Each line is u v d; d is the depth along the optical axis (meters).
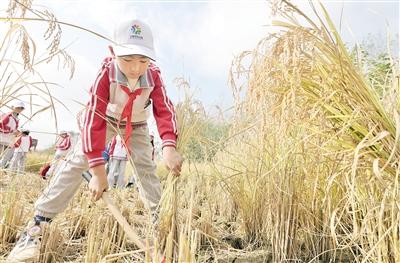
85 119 2.31
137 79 2.45
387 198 1.84
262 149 2.64
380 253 1.81
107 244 2.32
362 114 1.84
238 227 3.32
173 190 2.44
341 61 1.82
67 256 2.55
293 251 2.57
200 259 2.55
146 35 2.34
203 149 3.17
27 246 2.39
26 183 3.07
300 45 1.81
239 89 2.41
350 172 1.95
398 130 1.59
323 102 1.93
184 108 2.60
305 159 2.41
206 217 3.07
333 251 2.52
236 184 3.22
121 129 2.65
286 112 2.05
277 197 2.64
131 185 5.53
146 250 1.72
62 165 2.53
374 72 2.24
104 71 2.41
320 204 2.58
